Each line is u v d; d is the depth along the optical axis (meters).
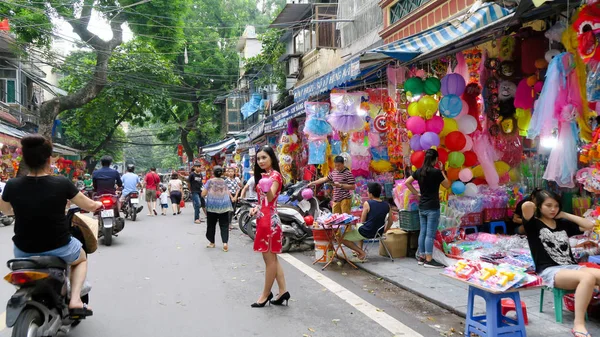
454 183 7.14
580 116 5.09
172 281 6.28
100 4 20.97
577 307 3.87
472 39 5.97
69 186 3.71
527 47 6.45
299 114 11.38
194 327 4.45
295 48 20.34
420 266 6.80
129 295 5.60
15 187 3.57
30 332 3.32
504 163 7.49
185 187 25.22
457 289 5.51
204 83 31.77
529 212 4.46
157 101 28.44
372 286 5.94
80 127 31.05
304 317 4.71
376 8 13.31
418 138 6.97
